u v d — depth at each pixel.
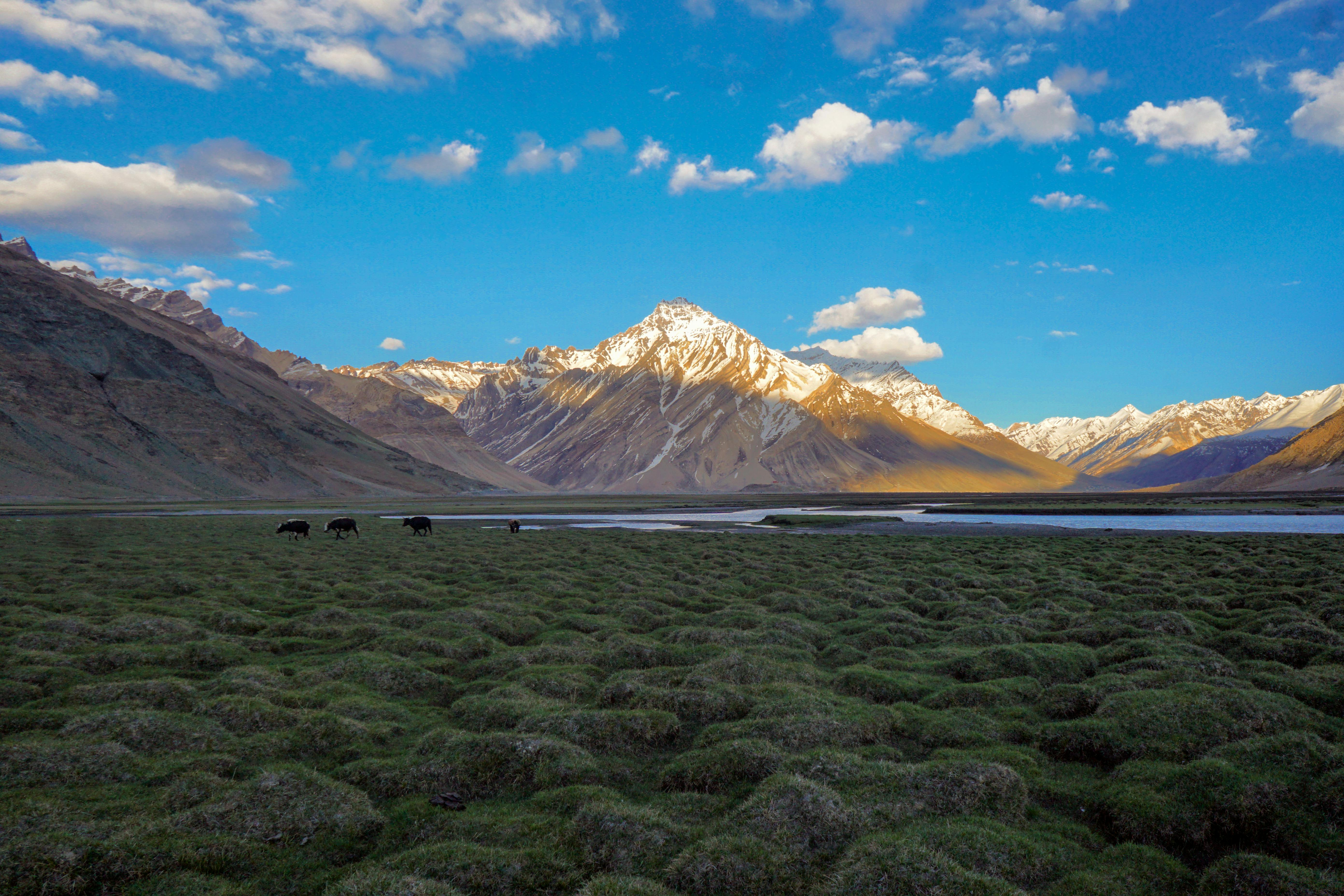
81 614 29.45
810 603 32.19
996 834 11.48
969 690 18.94
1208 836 12.08
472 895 10.47
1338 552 52.91
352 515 122.94
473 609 29.92
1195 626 25.58
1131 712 16.02
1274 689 18.39
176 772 14.15
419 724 17.70
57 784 13.34
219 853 11.33
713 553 55.84
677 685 19.73
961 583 38.12
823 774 13.61
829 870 10.88
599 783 14.17
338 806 12.74
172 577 39.06
